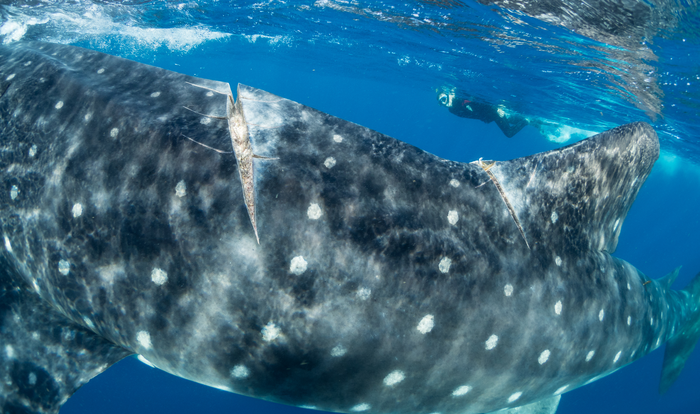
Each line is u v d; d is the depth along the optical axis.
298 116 2.77
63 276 2.79
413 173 2.76
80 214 2.72
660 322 4.45
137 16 12.17
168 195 2.57
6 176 3.00
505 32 9.08
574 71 10.52
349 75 25.78
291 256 2.47
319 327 2.53
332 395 2.82
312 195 2.53
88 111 2.90
